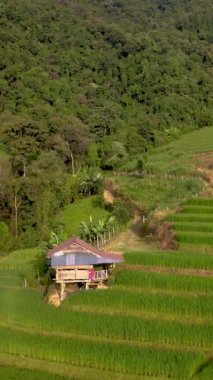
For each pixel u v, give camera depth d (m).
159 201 81.50
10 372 36.44
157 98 144.25
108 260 47.25
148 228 68.62
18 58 133.88
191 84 153.25
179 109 141.88
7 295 50.06
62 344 38.66
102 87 145.25
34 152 96.00
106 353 36.91
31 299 48.03
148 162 106.50
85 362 37.28
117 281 47.59
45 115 111.94
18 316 43.94
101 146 117.88
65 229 78.56
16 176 90.50
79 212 88.00
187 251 55.19
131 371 35.84
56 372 36.62
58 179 92.19
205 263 49.03
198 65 168.75
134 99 147.38
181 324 39.28
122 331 39.53
